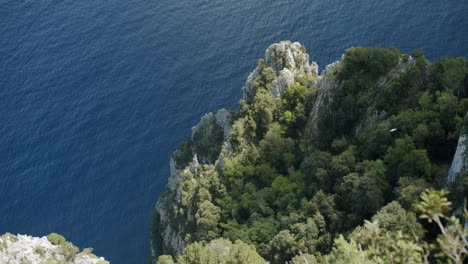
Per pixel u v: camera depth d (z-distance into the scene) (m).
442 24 168.38
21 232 152.50
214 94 169.88
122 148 162.62
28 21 194.50
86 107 171.50
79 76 178.38
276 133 124.00
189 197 131.12
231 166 124.00
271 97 130.88
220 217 118.88
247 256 94.00
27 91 177.00
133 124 166.88
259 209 113.94
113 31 187.88
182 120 166.38
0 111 173.50
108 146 163.25
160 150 161.62
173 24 186.62
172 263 109.06
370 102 110.25
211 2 190.25
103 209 154.00
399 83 105.44
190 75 174.12
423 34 167.25
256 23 181.50
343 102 112.44
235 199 120.25
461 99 97.75
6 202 157.00
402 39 167.25
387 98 106.50
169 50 180.50
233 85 170.50
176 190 140.00
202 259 95.88
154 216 147.00
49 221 153.38
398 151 95.00
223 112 143.50
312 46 171.88
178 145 162.00
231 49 177.38
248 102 138.50
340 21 176.25
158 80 174.50
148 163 159.88
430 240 79.00
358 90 112.88
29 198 157.00
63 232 151.62
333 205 99.25
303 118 124.38
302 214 102.06
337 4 181.38
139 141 163.50
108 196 155.75
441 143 95.56
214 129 145.38
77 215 153.62
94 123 168.00
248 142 129.38
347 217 95.88
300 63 136.62
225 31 181.62
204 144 146.12
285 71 131.75
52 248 127.00
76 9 196.12
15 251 124.69
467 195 77.88
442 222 78.94
